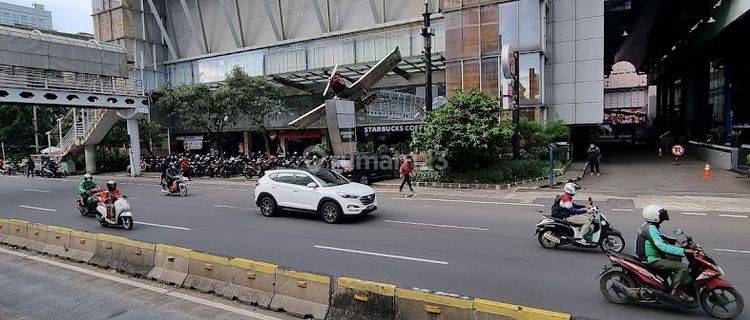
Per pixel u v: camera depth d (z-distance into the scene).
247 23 40.00
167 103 31.48
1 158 42.53
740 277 7.34
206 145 43.53
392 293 5.75
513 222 12.06
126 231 12.23
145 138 37.06
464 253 9.20
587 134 36.03
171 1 43.44
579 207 9.44
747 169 19.92
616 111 66.88
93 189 15.05
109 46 26.56
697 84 39.06
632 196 15.67
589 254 8.99
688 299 6.06
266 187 13.99
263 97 31.20
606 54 49.72
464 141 18.31
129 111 29.67
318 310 6.26
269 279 6.83
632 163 27.03
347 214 12.49
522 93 26.03
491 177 18.50
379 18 33.81
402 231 11.38
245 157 29.23
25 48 22.17
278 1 37.75
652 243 6.25
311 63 36.16
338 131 19.44
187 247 10.27
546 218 9.53
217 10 41.00
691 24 36.03
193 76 42.50
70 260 9.45
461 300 5.28
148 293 7.37
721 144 25.53
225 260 7.32
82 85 25.70
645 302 6.31
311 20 37.00
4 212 16.08
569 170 23.39
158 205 16.94
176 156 33.00
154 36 43.66
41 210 16.34
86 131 32.62
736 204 13.67
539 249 9.38
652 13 36.50
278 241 10.64
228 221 13.34
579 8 26.95
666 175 20.86
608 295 6.54
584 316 6.06
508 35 26.14
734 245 9.23
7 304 7.04
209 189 21.84
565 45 27.45
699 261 6.05
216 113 31.17
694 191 16.25
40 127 43.69
